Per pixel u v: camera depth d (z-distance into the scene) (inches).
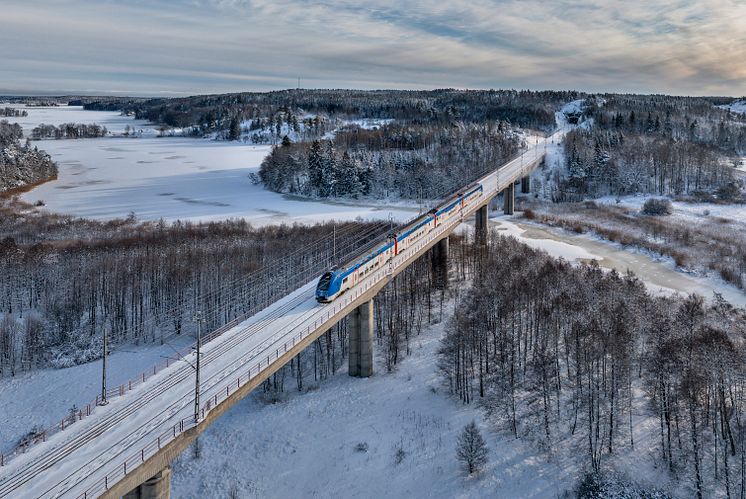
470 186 5831.7
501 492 2423.7
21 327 3956.7
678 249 5590.6
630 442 2625.5
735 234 5920.3
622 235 6141.7
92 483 1679.4
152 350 3850.9
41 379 3526.1
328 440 2817.4
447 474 2541.8
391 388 3228.3
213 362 2449.6
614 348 2743.6
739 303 4259.4
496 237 5733.3
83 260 4662.9
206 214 7347.4
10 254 4729.3
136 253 4879.4
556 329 3191.4
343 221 6673.2
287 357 2559.1
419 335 3804.1
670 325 2994.6
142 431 1934.1
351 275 3294.8
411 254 3959.2
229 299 4234.7
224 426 2994.6
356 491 2504.9
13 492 1640.0
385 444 2763.3
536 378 2972.4
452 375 3233.3
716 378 2490.2
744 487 2273.6
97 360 3752.5
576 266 4938.5
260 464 2709.2
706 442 2497.5
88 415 2047.2
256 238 5492.1
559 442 2662.4
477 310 3272.6
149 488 1881.2
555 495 2378.2
